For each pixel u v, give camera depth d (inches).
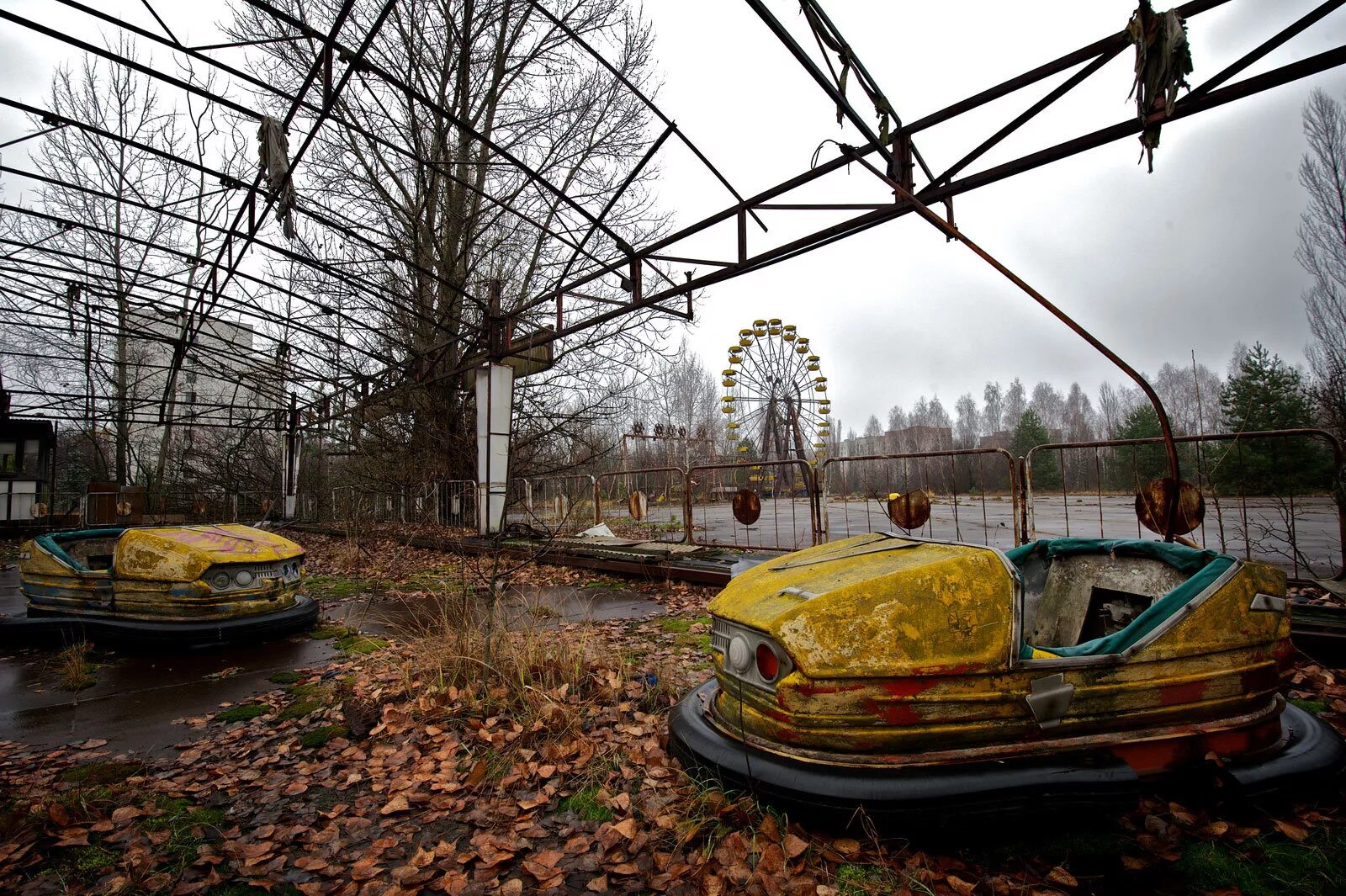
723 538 447.5
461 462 487.5
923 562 83.7
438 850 83.2
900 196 136.4
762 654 83.9
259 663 175.0
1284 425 655.1
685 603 232.7
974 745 78.3
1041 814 72.9
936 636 78.3
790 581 91.0
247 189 285.6
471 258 557.0
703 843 81.1
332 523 592.1
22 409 581.6
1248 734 84.0
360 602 259.1
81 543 217.5
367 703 133.7
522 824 88.9
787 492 1082.1
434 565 354.9
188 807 97.8
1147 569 103.4
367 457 550.3
